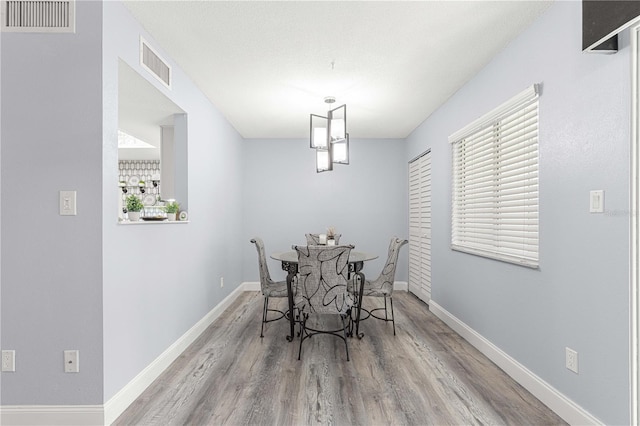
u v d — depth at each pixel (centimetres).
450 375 265
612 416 174
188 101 328
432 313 441
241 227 569
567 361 204
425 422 205
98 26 196
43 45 196
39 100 196
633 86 161
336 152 366
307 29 245
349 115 455
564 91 207
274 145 591
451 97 382
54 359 197
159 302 268
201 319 366
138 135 434
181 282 312
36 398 197
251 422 205
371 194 593
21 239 196
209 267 393
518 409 218
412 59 291
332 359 296
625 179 166
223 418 209
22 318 196
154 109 313
